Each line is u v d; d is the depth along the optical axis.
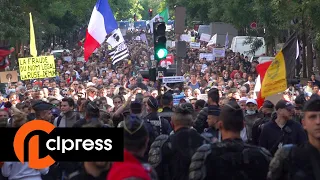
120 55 27.64
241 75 32.91
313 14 26.19
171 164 7.25
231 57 45.12
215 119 8.55
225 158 5.80
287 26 30.94
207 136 8.22
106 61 49.03
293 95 19.83
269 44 40.44
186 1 67.81
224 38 58.94
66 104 10.92
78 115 10.99
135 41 92.44
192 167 5.89
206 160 5.85
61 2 52.59
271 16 34.56
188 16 69.19
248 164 5.78
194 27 75.88
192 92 19.31
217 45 54.44
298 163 5.28
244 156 5.78
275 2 27.09
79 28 88.06
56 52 59.81
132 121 5.18
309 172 5.24
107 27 21.20
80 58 53.56
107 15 21.11
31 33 20.55
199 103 11.95
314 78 24.28
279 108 9.09
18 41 40.56
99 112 10.05
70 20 67.81
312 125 5.30
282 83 12.20
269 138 9.15
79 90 20.11
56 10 51.19
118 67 40.34
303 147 5.32
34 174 8.06
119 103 13.56
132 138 5.14
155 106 9.92
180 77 17.58
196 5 65.88
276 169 5.38
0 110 9.41
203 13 65.38
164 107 10.93
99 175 5.15
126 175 4.34
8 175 8.08
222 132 6.03
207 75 28.97
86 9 64.31
